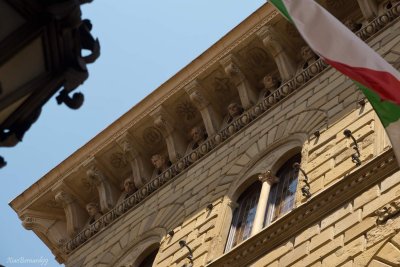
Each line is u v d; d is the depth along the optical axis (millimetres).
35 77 7438
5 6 7246
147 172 26094
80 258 24734
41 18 7398
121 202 25484
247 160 21391
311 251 15133
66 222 27375
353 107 19156
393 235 13961
